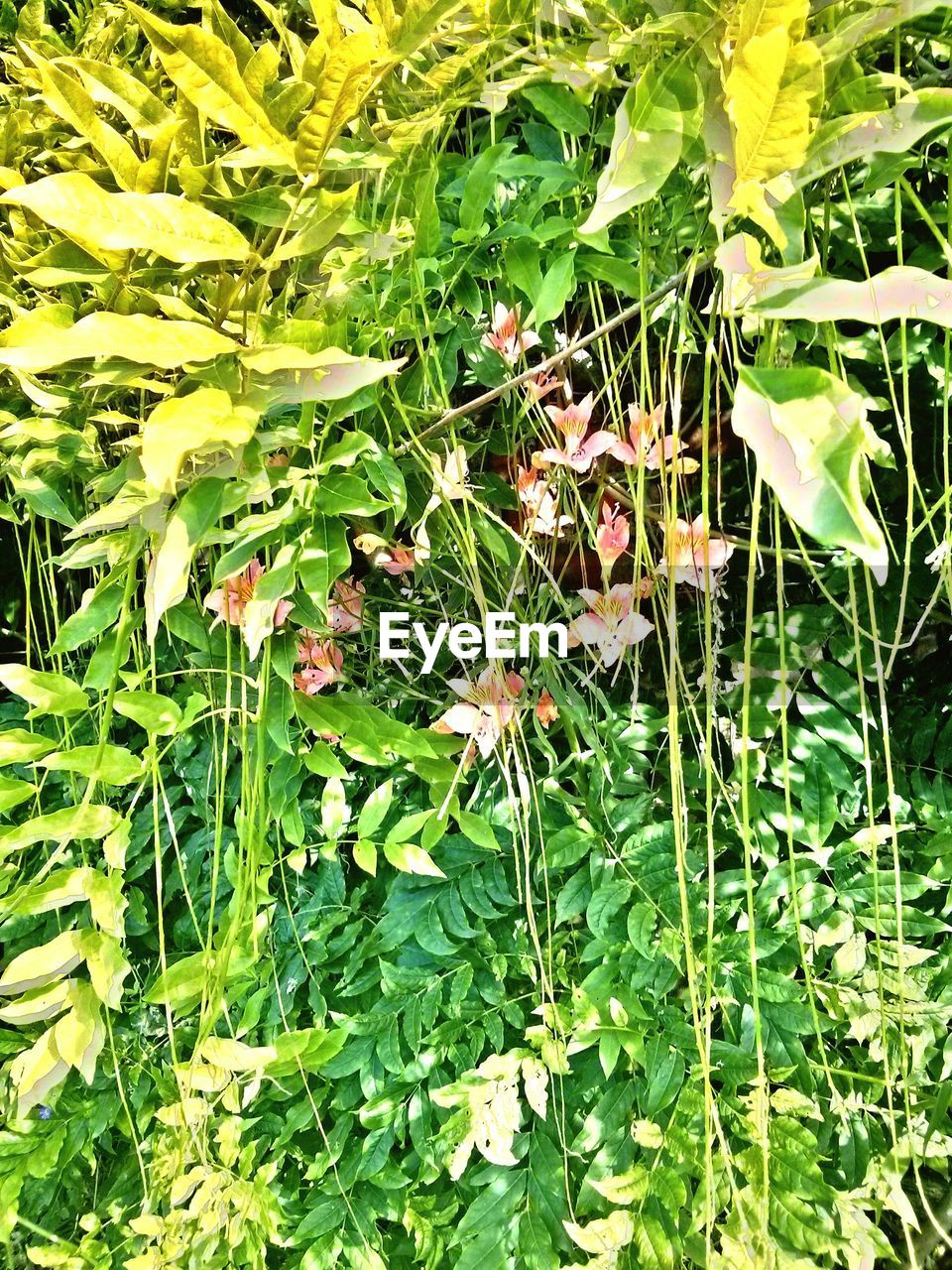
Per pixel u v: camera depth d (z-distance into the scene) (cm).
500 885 89
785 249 41
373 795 85
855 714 85
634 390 83
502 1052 88
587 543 91
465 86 58
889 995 78
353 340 67
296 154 45
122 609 64
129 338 41
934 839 82
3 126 74
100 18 87
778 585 57
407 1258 88
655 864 84
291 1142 93
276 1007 92
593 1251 69
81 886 65
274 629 75
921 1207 82
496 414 87
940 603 84
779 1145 69
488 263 78
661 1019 80
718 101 41
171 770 103
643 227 58
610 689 96
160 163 48
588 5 50
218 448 48
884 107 42
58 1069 65
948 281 40
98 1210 91
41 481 78
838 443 37
